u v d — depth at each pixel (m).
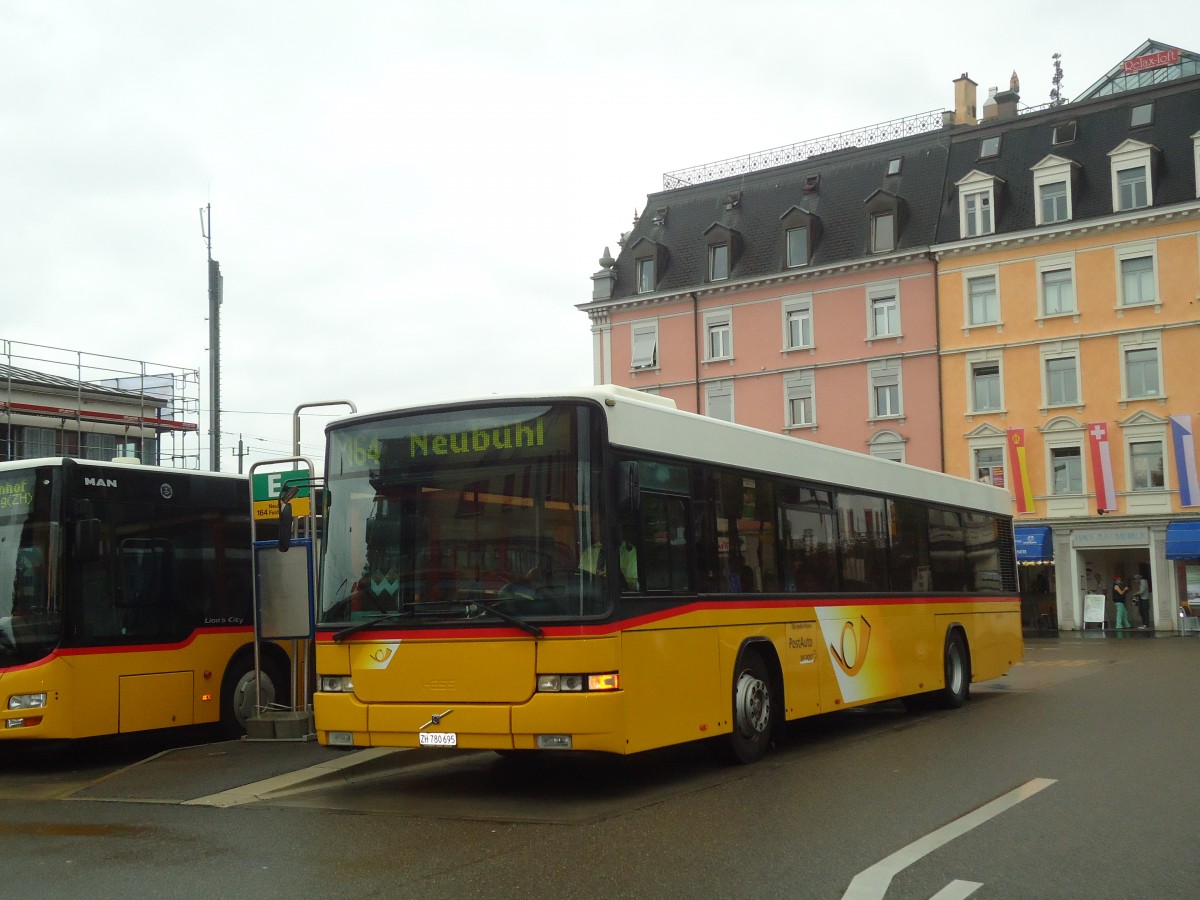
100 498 14.28
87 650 13.81
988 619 19.69
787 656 12.95
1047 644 40.56
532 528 10.02
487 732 9.77
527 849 8.02
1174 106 49.56
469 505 10.25
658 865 7.46
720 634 11.59
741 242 57.88
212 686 15.35
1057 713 16.64
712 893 6.76
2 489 14.05
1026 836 8.24
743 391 56.38
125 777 12.19
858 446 53.25
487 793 10.61
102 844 8.66
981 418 50.69
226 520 15.95
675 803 9.80
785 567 13.12
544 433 10.16
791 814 9.16
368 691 10.29
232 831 9.02
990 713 17.02
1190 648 35.06
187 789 11.27
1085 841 8.09
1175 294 47.31
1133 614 48.00
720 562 11.78
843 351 53.97
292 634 14.71
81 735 13.65
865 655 14.94
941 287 51.97
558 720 9.60
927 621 17.11
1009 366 50.31
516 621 9.78
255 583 14.93
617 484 9.98
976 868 7.33
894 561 16.16
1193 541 45.84
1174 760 11.73
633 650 10.06
